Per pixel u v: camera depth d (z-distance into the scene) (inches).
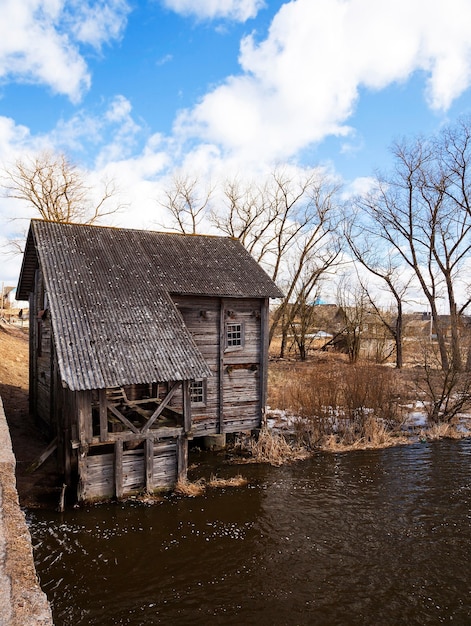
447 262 1049.5
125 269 518.9
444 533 365.1
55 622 254.5
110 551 328.2
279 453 553.3
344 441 611.8
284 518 388.5
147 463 423.2
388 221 1159.6
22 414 668.1
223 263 608.1
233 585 292.4
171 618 260.5
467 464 529.0
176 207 1291.8
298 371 1085.1
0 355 943.0
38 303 609.6
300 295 1405.0
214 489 448.5
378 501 425.4
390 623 260.4
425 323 1635.1
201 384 557.9
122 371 396.5
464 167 997.8
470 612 270.7
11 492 209.3
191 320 545.3
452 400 764.6
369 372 725.3
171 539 347.6
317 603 276.4
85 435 394.3
